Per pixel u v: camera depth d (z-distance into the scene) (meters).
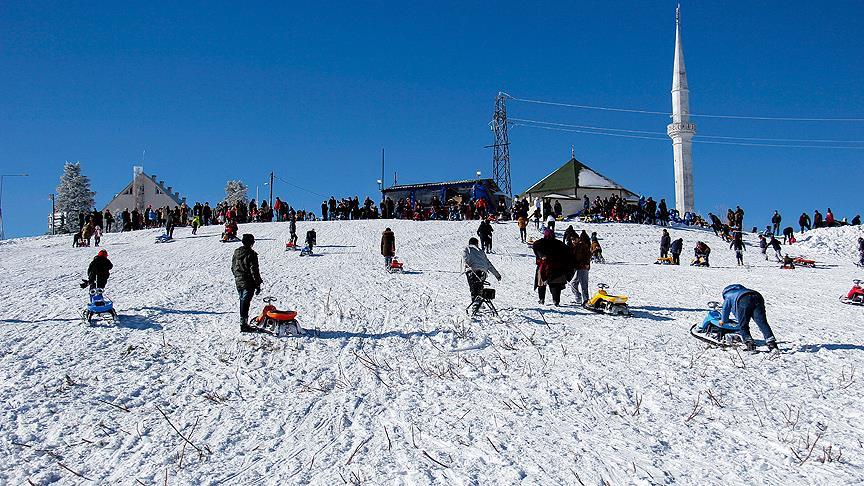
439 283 19.34
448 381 9.54
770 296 16.92
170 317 13.88
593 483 6.27
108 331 12.57
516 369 9.99
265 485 6.50
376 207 48.25
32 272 23.42
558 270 14.30
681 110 71.56
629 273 23.28
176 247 32.34
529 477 6.43
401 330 12.42
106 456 7.27
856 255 35.19
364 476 6.56
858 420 7.69
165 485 6.55
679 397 8.61
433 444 7.32
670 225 45.00
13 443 7.57
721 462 6.69
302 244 32.91
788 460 6.70
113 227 50.16
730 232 41.72
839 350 10.49
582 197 61.44
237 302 16.00
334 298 16.47
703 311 14.13
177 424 8.12
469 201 49.78
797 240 40.00
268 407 8.66
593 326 12.55
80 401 8.81
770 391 8.73
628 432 7.54
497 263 26.98
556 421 7.92
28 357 10.77
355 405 8.65
